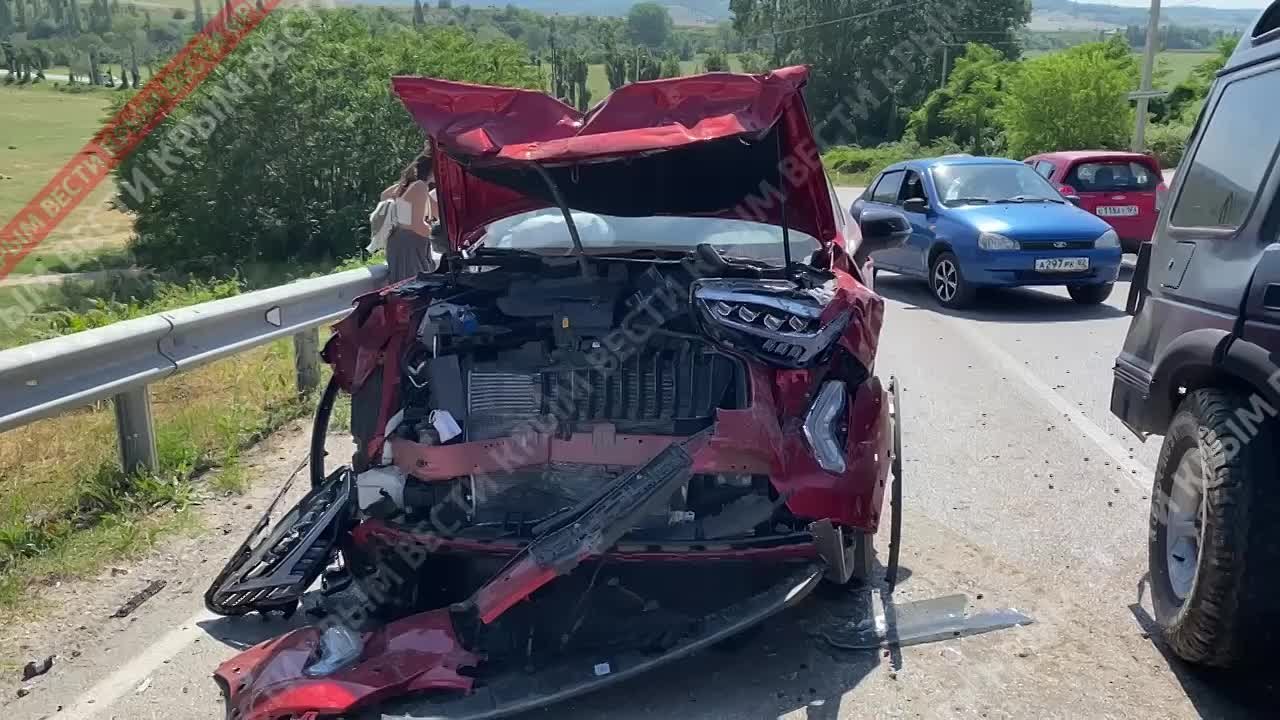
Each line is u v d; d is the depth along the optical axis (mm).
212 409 7004
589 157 3627
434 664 3420
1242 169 3832
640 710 3492
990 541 4910
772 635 3992
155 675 3809
